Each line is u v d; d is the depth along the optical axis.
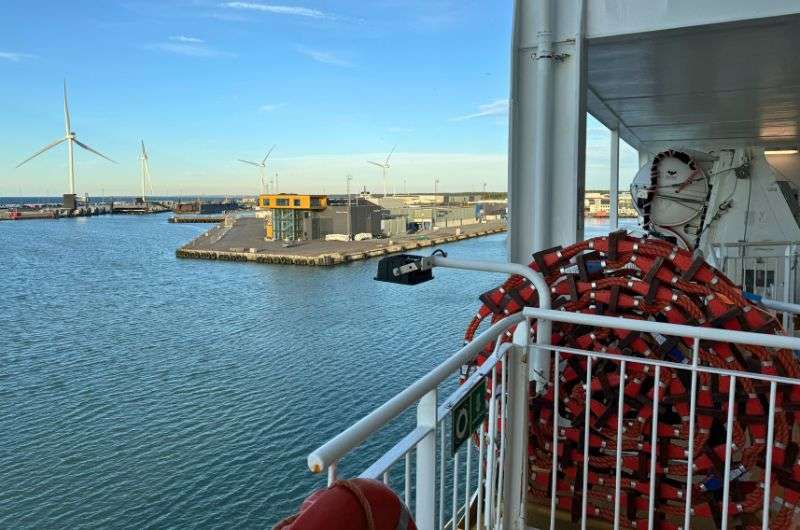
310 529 1.01
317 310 44.31
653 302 2.91
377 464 1.43
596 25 4.19
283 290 54.31
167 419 24.09
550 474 3.02
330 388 27.31
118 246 95.00
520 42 4.32
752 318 2.77
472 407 1.97
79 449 21.55
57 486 19.11
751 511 2.71
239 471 19.95
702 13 3.95
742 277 6.87
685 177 6.26
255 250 81.44
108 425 23.58
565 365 3.03
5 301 49.03
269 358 32.06
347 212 97.56
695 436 2.71
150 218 192.75
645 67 5.48
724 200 7.33
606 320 2.33
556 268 3.36
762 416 2.64
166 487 19.03
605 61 5.22
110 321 41.59
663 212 6.38
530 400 2.92
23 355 33.06
